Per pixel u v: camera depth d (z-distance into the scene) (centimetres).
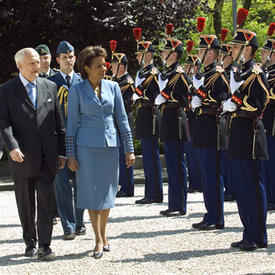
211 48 696
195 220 750
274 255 563
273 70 812
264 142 596
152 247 606
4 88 566
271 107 821
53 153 570
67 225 647
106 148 569
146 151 909
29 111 564
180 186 786
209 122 699
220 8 1638
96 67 563
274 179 823
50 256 562
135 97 905
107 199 570
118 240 642
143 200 911
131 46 1427
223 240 631
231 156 598
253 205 589
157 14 1338
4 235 685
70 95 570
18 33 1423
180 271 516
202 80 700
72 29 1370
